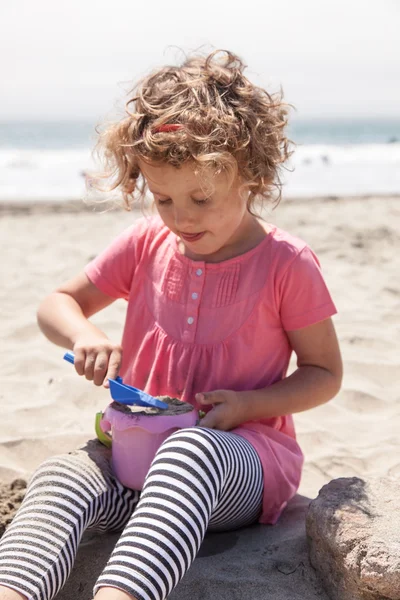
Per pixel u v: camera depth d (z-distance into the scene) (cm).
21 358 347
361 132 5181
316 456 252
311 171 1498
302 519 203
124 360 214
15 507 206
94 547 188
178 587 170
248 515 190
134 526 149
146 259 214
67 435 262
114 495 178
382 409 296
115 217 820
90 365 188
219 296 199
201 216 182
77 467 177
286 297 196
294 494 219
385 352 359
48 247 634
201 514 152
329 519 170
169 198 183
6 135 4634
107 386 189
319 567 174
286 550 186
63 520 162
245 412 187
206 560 181
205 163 174
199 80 190
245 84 196
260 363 199
